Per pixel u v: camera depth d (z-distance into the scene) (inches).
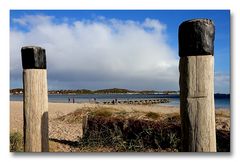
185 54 101.5
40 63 140.9
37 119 140.3
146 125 243.8
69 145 263.0
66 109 678.5
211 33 100.7
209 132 100.0
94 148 246.5
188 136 101.1
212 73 101.0
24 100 141.4
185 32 101.3
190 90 100.5
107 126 259.1
